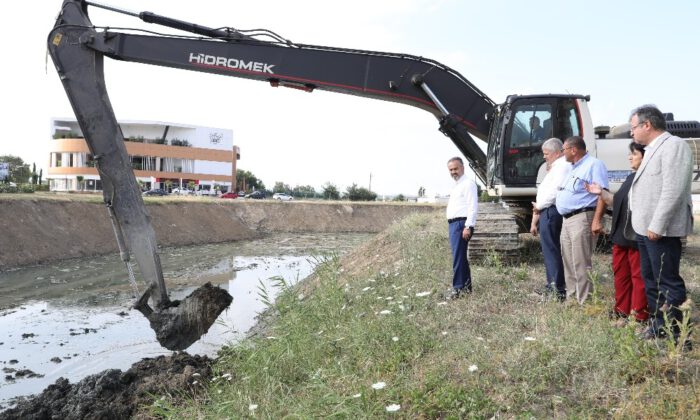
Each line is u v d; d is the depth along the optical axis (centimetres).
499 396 414
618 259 548
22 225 1955
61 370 747
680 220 446
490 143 992
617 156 945
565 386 420
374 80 930
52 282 1464
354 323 594
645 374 412
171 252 2377
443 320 584
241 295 1258
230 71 880
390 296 686
